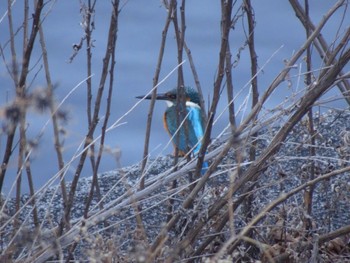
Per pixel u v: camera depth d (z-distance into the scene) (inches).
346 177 653.3
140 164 654.5
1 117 357.4
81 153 512.4
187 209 525.7
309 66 597.9
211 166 523.5
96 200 815.1
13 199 806.5
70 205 515.2
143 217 683.4
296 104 544.7
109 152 454.9
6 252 477.4
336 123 812.0
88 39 550.3
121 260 486.6
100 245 469.4
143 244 487.5
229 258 438.6
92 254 422.0
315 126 655.1
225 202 528.7
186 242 521.0
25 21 532.1
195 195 525.7
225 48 522.9
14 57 476.1
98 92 512.1
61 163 553.9
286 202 629.9
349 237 619.8
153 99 578.2
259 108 535.2
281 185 596.7
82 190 848.3
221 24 538.3
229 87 585.3
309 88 556.1
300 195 658.2
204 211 528.7
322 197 690.8
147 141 582.9
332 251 611.5
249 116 534.9
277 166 602.9
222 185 581.0
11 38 527.8
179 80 594.9
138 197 547.8
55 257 563.8
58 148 523.8
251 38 593.3
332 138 767.7
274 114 545.6
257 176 558.9
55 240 450.6
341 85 600.1
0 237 513.3
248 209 584.7
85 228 457.1
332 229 676.7
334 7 537.3
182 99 599.2
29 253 480.7
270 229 588.4
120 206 535.8
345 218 692.7
